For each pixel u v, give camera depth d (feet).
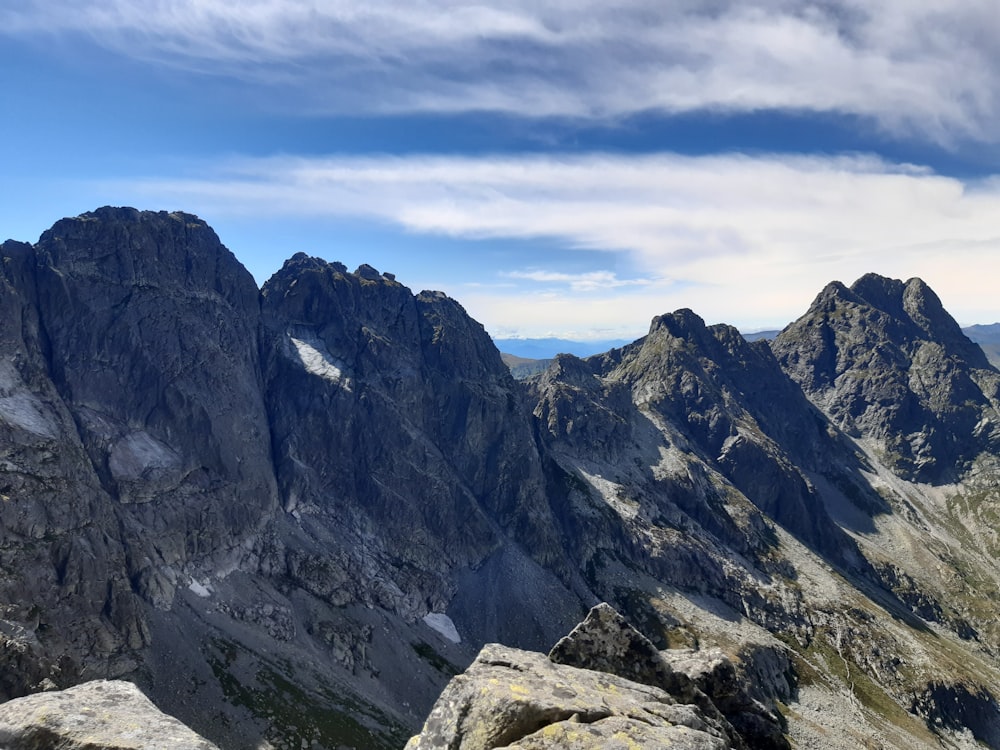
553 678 67.10
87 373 523.70
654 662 85.87
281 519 570.87
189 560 474.08
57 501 406.62
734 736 82.17
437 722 61.26
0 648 311.47
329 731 363.56
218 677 381.19
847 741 476.54
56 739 49.37
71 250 569.64
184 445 537.24
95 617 375.66
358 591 538.88
